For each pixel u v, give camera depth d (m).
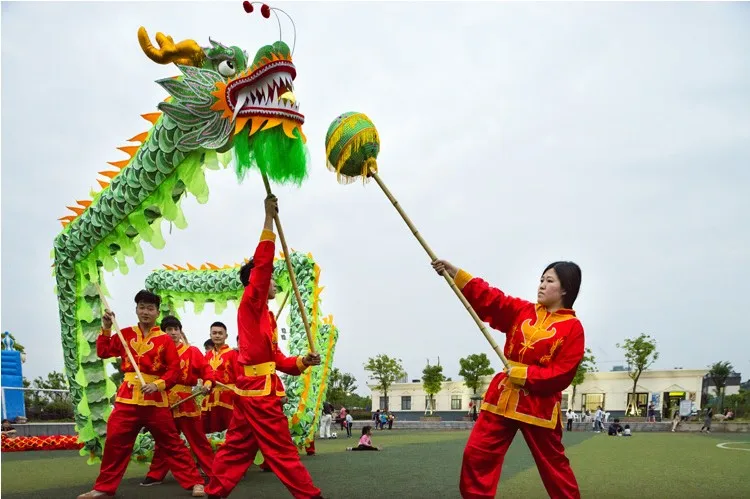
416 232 3.62
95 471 7.03
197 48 4.14
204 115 3.97
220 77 4.00
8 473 6.82
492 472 3.29
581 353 3.24
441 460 8.75
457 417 39.31
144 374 5.00
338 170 3.72
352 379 39.28
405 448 11.69
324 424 16.81
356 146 3.66
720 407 31.84
